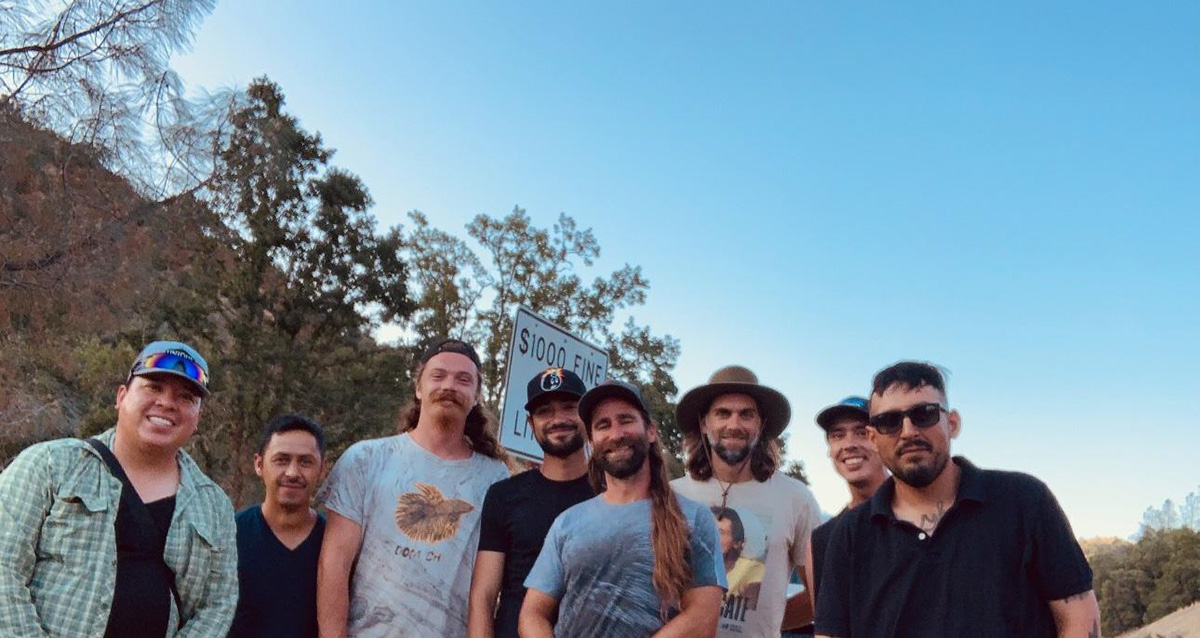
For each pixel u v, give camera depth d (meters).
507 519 3.91
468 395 4.31
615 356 32.47
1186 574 77.25
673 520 3.32
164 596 3.25
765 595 4.32
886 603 3.01
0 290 7.52
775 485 4.56
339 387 26.64
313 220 27.69
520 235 32.91
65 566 3.08
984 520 2.95
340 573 3.96
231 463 24.20
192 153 8.50
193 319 23.75
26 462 3.14
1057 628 2.87
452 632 3.99
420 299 31.89
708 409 4.63
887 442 3.04
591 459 3.85
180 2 7.79
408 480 4.13
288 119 26.47
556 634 3.30
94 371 16.94
